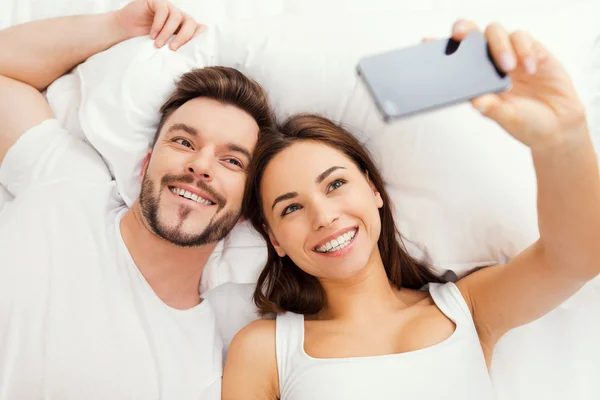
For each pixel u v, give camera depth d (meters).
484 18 1.10
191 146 1.04
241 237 1.17
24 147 1.10
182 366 1.01
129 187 1.15
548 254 0.88
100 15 1.19
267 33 1.14
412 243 1.11
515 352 1.12
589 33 1.09
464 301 1.01
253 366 1.01
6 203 1.11
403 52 0.70
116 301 1.00
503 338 1.12
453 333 0.96
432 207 1.07
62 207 1.05
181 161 1.02
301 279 1.14
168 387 0.98
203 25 1.19
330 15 1.15
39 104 1.16
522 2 1.25
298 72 1.11
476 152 1.04
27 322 0.94
